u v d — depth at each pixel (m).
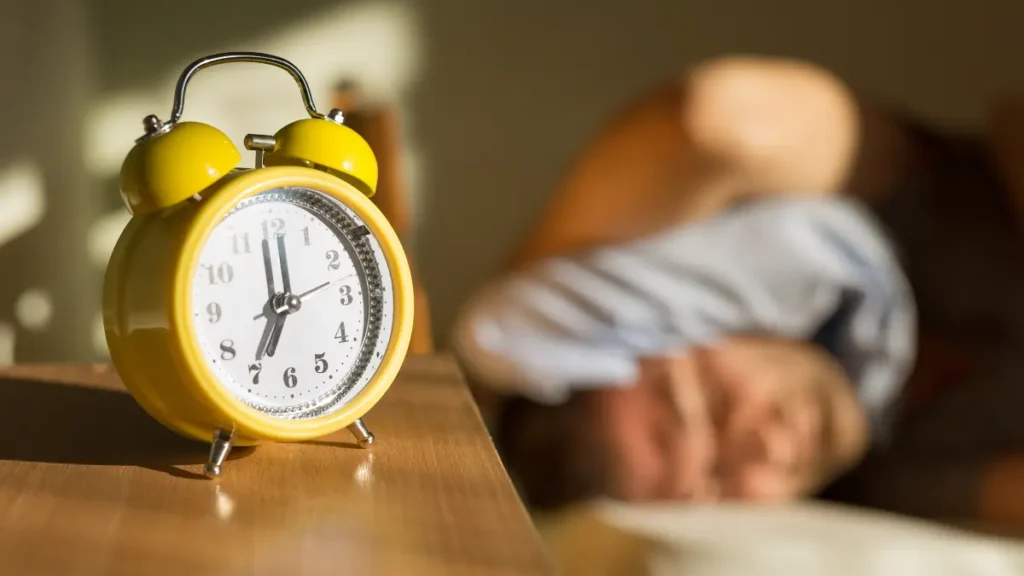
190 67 0.48
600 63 1.49
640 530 1.19
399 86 1.42
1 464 0.48
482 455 0.50
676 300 1.40
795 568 1.09
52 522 0.39
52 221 0.99
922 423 1.44
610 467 1.34
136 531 0.38
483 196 1.47
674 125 1.45
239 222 0.46
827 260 1.42
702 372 1.38
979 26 1.59
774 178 1.46
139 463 0.48
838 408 1.42
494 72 1.45
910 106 1.59
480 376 1.40
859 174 1.50
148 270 0.45
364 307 0.50
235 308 0.46
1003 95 1.59
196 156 0.44
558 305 1.41
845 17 1.56
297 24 1.33
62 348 1.01
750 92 1.46
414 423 0.57
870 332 1.43
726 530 1.19
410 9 1.41
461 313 1.46
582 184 1.47
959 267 1.46
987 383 1.43
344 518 0.40
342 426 0.48
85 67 1.19
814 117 1.48
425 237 1.46
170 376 0.45
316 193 0.47
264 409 0.46
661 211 1.45
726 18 1.53
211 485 0.45
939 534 1.21
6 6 0.83
